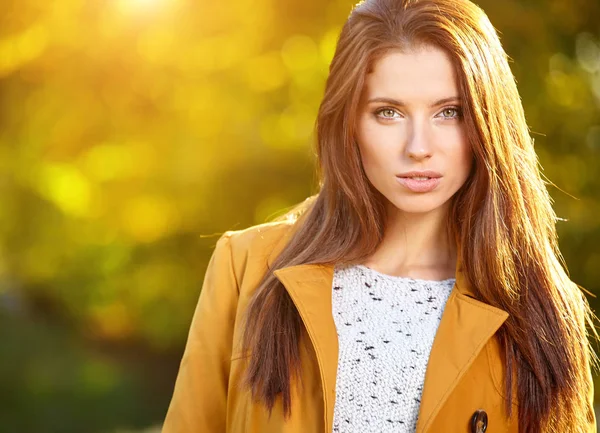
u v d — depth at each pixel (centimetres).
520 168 264
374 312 266
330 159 263
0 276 1862
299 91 1229
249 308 269
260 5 1135
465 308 261
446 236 276
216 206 1399
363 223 266
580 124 1063
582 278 1050
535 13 1033
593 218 1043
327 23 1141
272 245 287
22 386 1459
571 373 264
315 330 257
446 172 248
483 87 246
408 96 242
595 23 1052
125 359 1758
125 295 1677
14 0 994
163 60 1146
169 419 285
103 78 1164
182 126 1285
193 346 286
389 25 244
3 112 1229
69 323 1895
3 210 1548
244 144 1313
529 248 265
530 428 264
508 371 262
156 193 1431
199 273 1569
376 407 256
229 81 1210
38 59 1098
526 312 264
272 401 259
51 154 1348
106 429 1359
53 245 1656
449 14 245
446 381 251
